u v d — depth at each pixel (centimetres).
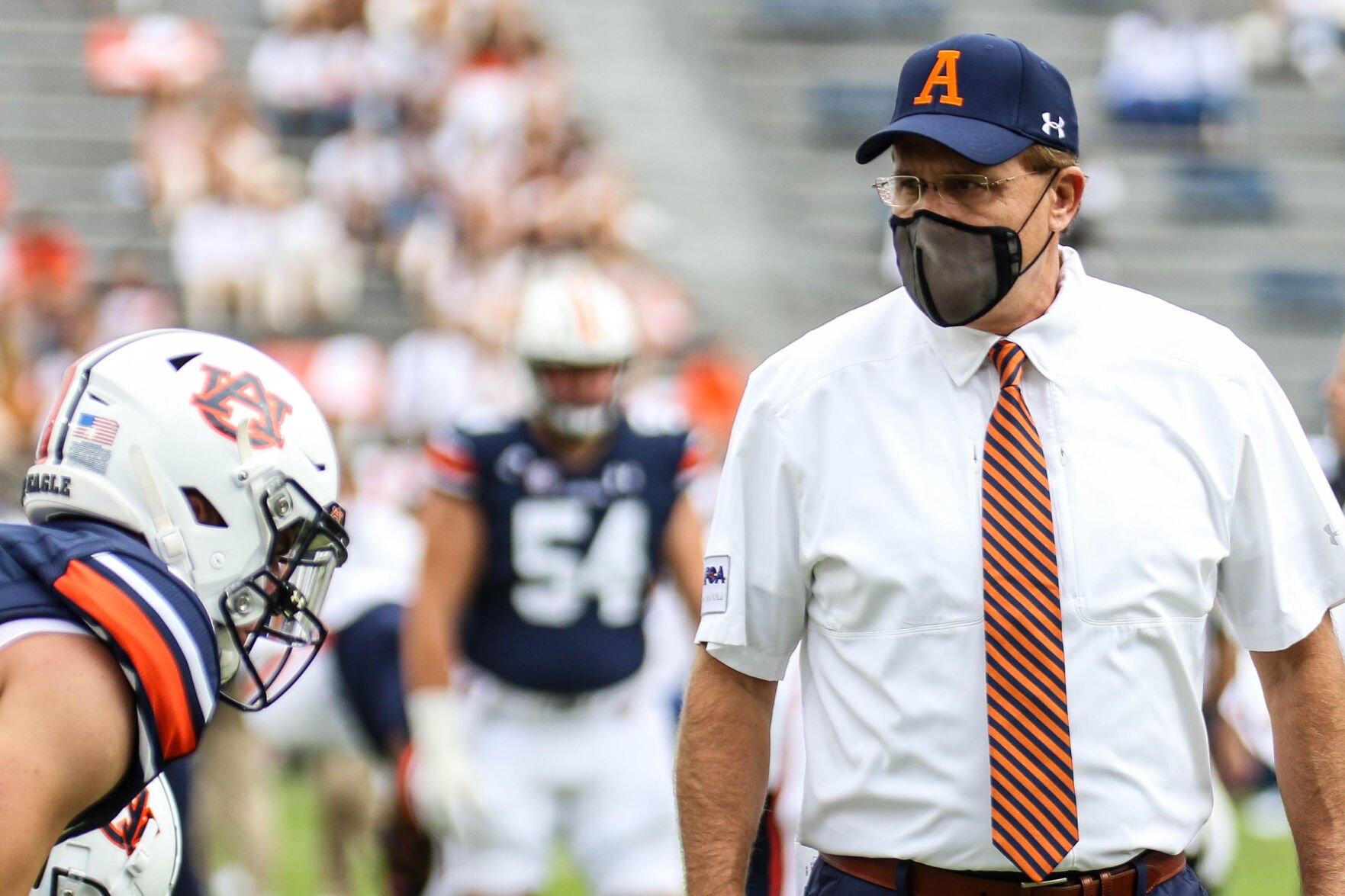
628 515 1761
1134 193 5372
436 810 1680
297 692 1914
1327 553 908
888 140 905
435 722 1695
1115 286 935
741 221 5359
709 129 5609
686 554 1802
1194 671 893
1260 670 926
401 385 4362
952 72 893
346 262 4884
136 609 713
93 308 4716
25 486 787
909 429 903
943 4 5925
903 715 878
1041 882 862
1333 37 5778
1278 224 5388
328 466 823
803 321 5147
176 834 861
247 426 786
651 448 1781
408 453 3534
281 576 809
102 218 5081
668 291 4881
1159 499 880
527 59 5222
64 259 4581
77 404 777
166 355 791
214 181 4891
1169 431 889
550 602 1742
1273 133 5591
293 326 4812
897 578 880
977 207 880
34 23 5447
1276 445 910
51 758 685
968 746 870
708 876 929
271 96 5259
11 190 5144
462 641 1770
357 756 2006
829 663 914
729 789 941
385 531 2084
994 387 902
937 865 879
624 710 1767
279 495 792
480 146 4978
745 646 936
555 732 1752
